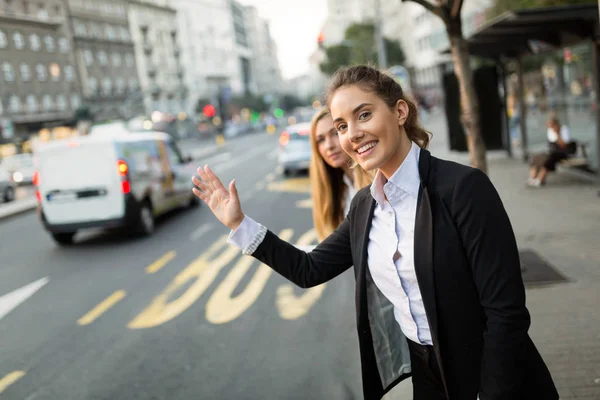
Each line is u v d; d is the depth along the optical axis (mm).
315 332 5102
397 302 1803
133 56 78562
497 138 15594
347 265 2012
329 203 3293
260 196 15141
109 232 12070
